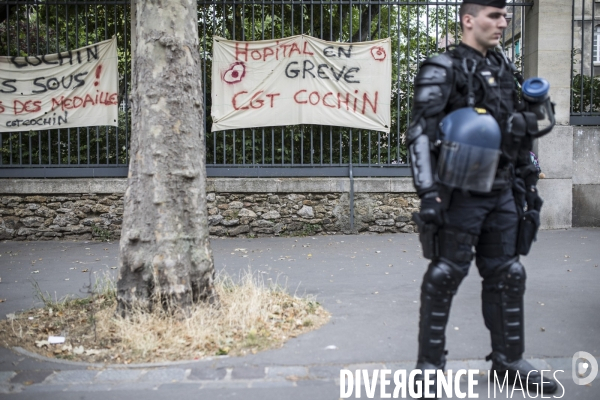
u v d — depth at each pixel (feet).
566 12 30.71
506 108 10.48
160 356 13.47
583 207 31.81
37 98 30.78
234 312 15.39
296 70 30.66
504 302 11.12
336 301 17.89
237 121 30.76
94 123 30.78
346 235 30.78
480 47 10.69
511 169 10.64
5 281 21.30
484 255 11.07
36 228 30.50
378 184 30.86
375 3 30.76
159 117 15.31
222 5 30.89
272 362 13.05
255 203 30.76
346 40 34.58
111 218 30.50
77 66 30.63
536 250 25.85
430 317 10.75
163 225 15.16
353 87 30.76
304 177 31.22
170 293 15.06
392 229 31.14
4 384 12.19
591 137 31.53
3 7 31.83
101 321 15.33
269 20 32.63
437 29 31.17
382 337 14.57
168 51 15.40
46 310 16.94
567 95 31.07
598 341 14.24
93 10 32.55
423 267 22.90
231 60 30.55
